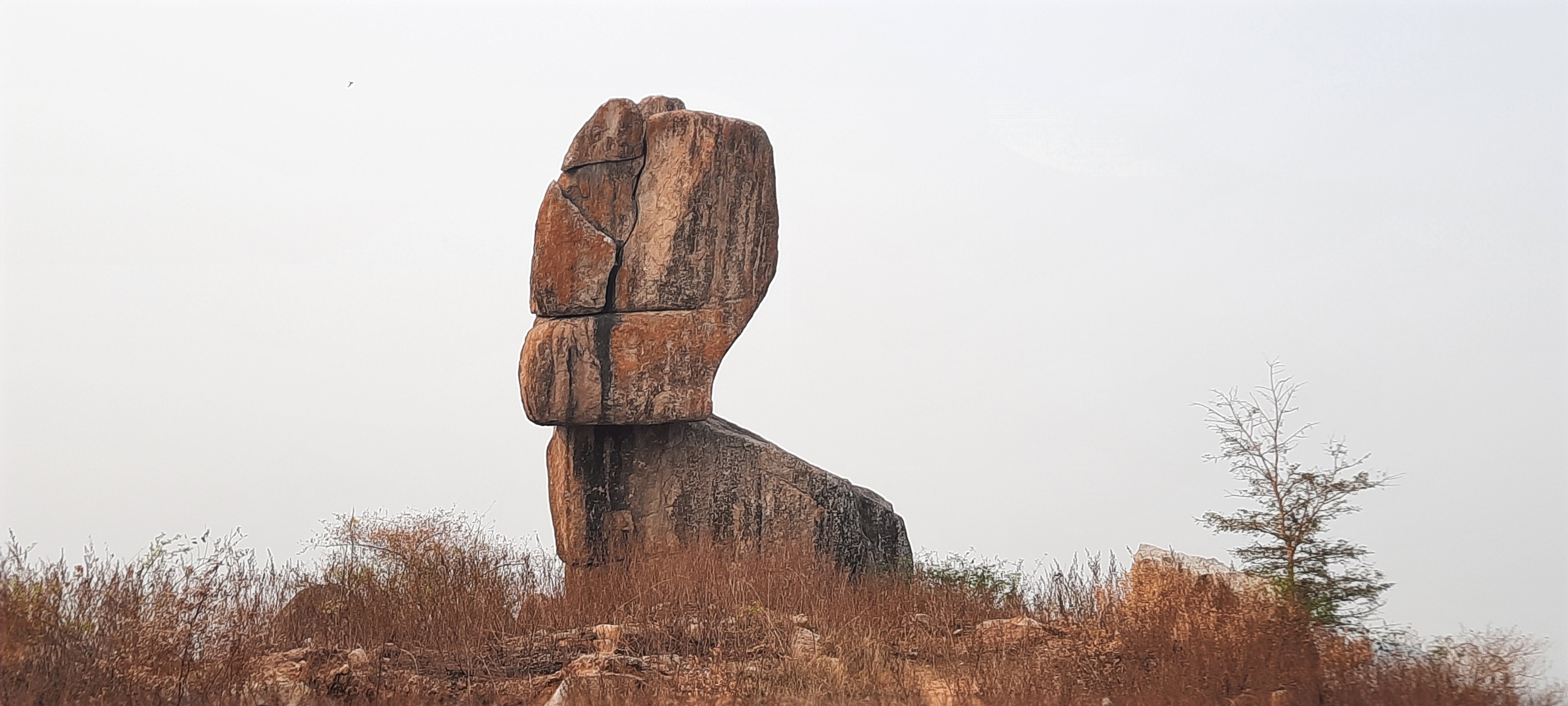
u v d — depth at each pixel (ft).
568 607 43.45
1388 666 34.94
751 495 52.42
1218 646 35.60
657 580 45.42
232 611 37.93
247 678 34.53
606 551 51.47
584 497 51.75
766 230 52.65
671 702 32.83
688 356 51.03
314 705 32.83
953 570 48.67
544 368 50.80
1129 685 34.42
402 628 39.42
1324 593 38.34
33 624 34.42
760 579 45.50
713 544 50.24
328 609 40.86
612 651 37.60
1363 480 39.73
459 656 37.11
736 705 32.89
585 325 50.98
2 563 35.55
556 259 51.44
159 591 36.37
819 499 52.54
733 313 51.78
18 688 33.06
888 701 33.35
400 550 44.60
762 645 38.14
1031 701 33.27
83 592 35.81
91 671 33.94
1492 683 33.73
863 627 39.93
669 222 51.47
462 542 45.55
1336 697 32.78
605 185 52.31
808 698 33.58
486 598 41.96
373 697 33.91
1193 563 40.55
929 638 39.91
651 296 51.26
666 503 52.16
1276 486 40.19
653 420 50.83
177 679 33.96
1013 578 47.70
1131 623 38.37
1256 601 37.19
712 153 51.72
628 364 50.80
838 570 51.13
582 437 52.03
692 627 39.99
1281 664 34.37
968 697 33.86
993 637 39.50
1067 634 38.81
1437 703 32.09
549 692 34.42
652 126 52.42
